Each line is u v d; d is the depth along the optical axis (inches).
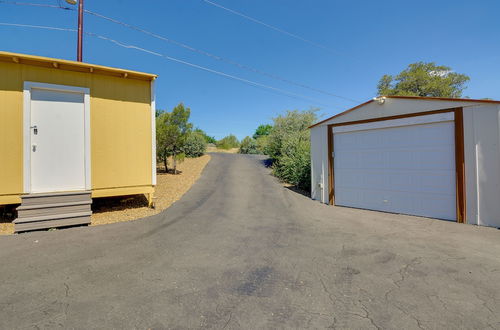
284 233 197.9
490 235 191.5
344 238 185.8
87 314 92.5
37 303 99.3
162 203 302.7
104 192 257.1
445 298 105.0
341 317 92.5
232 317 91.9
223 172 569.9
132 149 273.6
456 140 230.5
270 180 505.0
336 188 321.7
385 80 958.4
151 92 285.4
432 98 243.3
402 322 89.6
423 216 252.5
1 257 144.9
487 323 88.7
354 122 304.0
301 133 572.1
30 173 226.8
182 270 130.9
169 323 88.0
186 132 504.7
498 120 209.8
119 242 173.0
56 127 239.1
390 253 155.6
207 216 249.8
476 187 220.5
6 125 220.4
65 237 182.4
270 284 116.9
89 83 251.4
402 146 266.1
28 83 226.7
